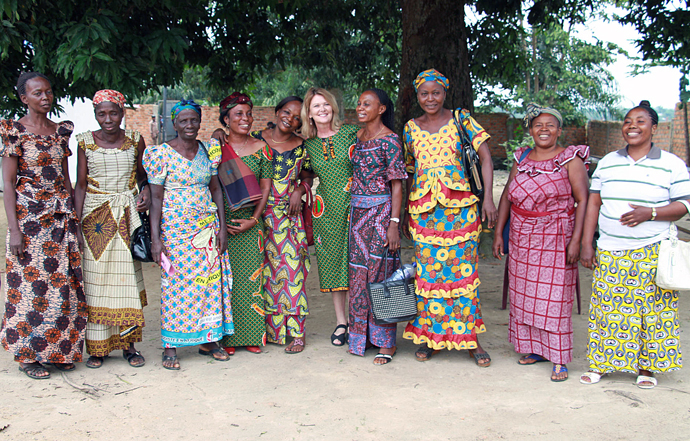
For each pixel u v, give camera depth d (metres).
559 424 2.92
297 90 21.12
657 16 7.43
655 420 2.95
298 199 4.06
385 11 9.80
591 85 19.89
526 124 3.64
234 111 3.94
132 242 3.69
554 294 3.53
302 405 3.17
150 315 4.97
